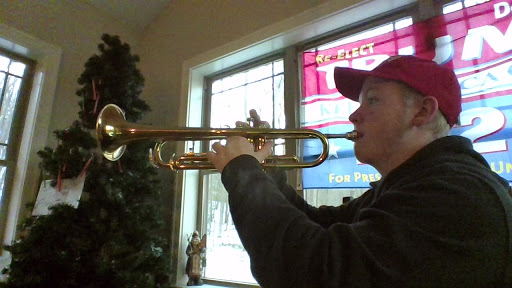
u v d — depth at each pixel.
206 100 2.62
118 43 2.11
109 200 1.78
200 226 2.36
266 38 2.13
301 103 2.01
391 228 0.44
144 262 1.77
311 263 0.44
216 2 2.55
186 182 2.37
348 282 0.42
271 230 0.48
